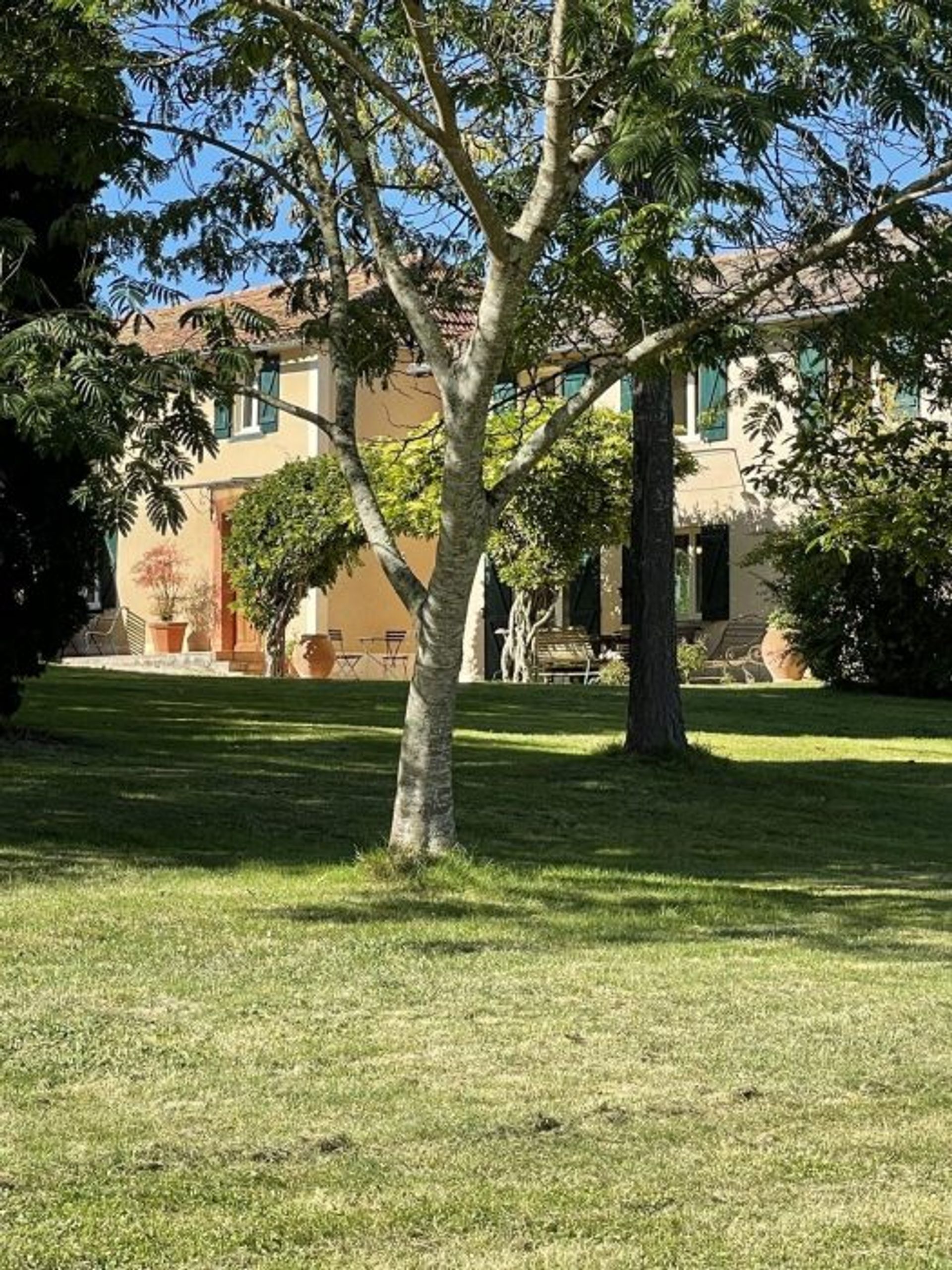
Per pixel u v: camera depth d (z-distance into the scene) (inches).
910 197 372.5
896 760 690.2
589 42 343.6
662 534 621.3
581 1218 169.9
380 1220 167.9
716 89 301.7
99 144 410.3
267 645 1166.3
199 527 1310.3
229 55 406.9
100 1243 160.2
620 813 533.6
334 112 405.1
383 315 459.8
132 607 1354.6
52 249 507.5
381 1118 205.5
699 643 1138.0
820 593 987.3
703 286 474.6
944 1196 179.9
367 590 1290.6
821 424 440.8
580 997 279.4
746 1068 234.2
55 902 348.5
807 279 591.2
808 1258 160.2
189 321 411.2
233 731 640.4
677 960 315.9
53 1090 215.5
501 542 1028.5
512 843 469.4
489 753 633.0
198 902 355.9
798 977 302.4
